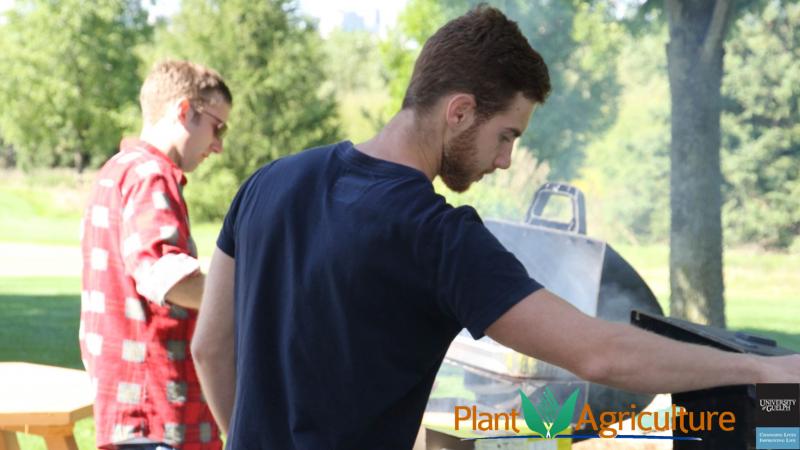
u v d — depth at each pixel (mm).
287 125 33844
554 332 1627
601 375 1636
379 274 1704
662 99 17328
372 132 28266
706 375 1630
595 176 17719
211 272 2088
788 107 18047
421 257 1680
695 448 1752
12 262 23406
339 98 40062
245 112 33438
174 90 3037
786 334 11883
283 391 1832
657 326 2070
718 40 8117
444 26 1841
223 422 2158
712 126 8219
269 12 34625
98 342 2893
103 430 2885
